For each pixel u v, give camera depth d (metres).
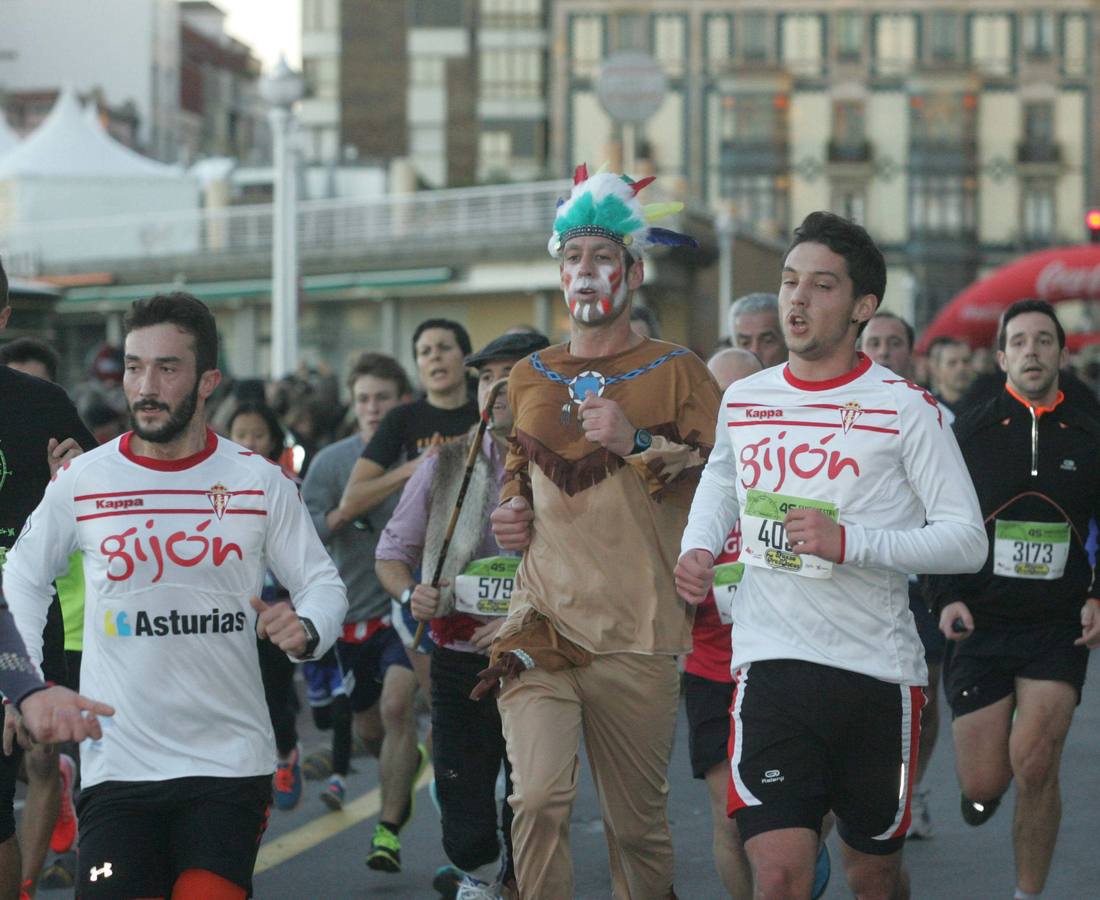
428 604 8.87
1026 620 9.28
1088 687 17.67
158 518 6.42
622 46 98.44
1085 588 9.31
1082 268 39.31
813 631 6.67
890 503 6.70
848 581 6.65
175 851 6.30
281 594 12.34
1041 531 9.28
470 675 8.95
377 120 97.50
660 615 7.57
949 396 17.02
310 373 34.41
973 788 9.41
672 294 60.25
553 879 7.37
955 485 6.65
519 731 7.46
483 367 9.41
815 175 101.50
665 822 7.89
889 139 101.81
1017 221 102.88
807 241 6.78
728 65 99.94
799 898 6.46
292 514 6.62
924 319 101.88
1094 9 102.31
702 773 8.57
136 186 65.38
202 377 6.47
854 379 6.76
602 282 7.74
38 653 6.35
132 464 6.48
